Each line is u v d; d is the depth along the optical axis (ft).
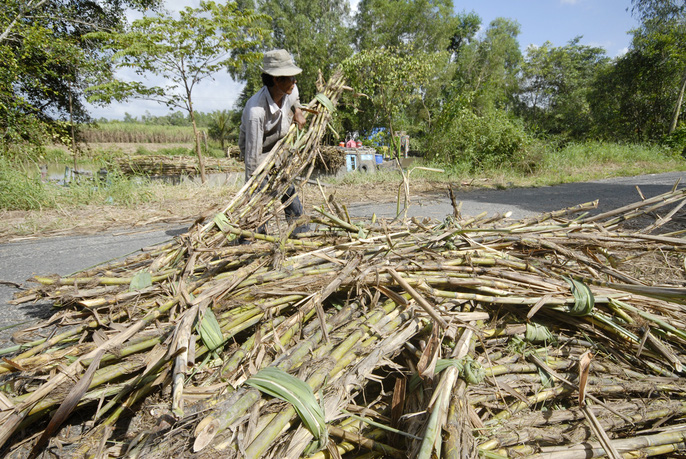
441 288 6.65
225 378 4.57
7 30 35.55
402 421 4.50
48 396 4.00
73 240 15.26
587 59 147.43
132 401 4.40
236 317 5.40
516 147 42.70
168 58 32.99
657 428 4.92
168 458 3.29
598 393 5.33
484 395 5.05
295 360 4.73
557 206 21.27
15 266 11.74
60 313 5.48
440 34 99.30
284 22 96.07
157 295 5.86
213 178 37.65
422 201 24.07
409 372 5.03
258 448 3.52
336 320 5.70
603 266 7.32
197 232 7.47
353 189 30.37
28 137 37.04
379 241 8.19
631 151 56.44
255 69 96.58
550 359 5.85
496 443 4.42
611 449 4.27
